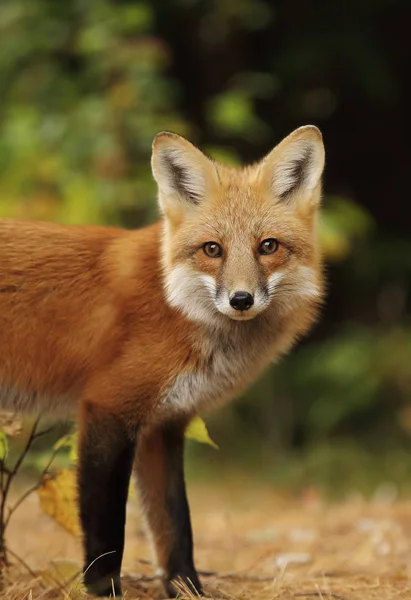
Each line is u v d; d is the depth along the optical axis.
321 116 20.27
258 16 18.38
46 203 14.48
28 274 7.30
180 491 7.63
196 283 7.08
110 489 6.91
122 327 7.12
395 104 20.00
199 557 9.53
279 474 15.95
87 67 16.19
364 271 18.83
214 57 19.62
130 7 15.76
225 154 15.24
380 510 12.29
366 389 16.73
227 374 7.38
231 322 7.18
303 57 18.58
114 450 6.93
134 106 15.15
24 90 16.02
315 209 7.44
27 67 16.44
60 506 7.70
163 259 7.21
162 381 7.02
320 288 7.51
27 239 7.45
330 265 19.12
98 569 6.91
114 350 7.10
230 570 8.83
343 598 7.20
